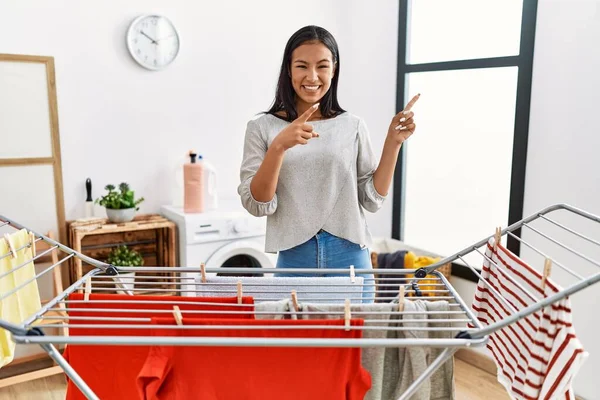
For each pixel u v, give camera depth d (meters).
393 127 1.60
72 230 2.74
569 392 1.11
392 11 3.39
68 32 2.81
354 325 1.16
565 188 2.45
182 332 1.16
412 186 3.50
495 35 2.88
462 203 3.18
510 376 1.26
